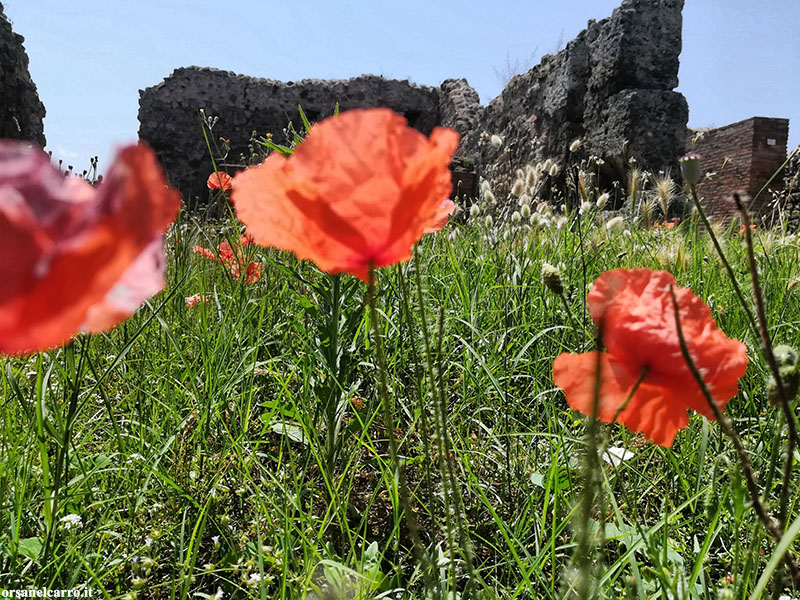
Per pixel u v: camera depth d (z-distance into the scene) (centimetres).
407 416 207
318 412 185
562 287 109
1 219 35
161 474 144
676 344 77
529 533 156
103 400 190
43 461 127
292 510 157
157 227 38
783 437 165
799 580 80
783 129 1216
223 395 181
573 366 82
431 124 2044
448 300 262
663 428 83
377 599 117
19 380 175
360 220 66
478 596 102
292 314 237
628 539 129
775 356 81
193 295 267
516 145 1408
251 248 253
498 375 215
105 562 130
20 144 39
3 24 1319
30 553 122
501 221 371
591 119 1148
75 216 37
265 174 66
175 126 1908
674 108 1032
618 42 1078
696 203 94
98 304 38
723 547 149
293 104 1969
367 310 197
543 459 184
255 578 123
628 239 346
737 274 286
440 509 162
